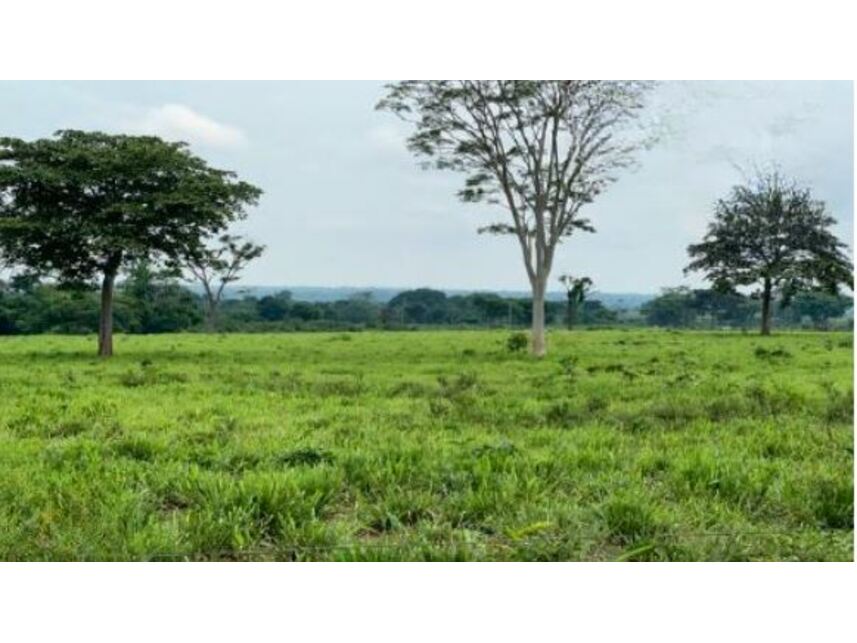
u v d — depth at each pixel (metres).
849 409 12.28
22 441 10.04
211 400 14.27
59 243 27.81
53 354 27.88
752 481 7.78
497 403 13.66
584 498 7.59
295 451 8.76
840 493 7.28
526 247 27.72
